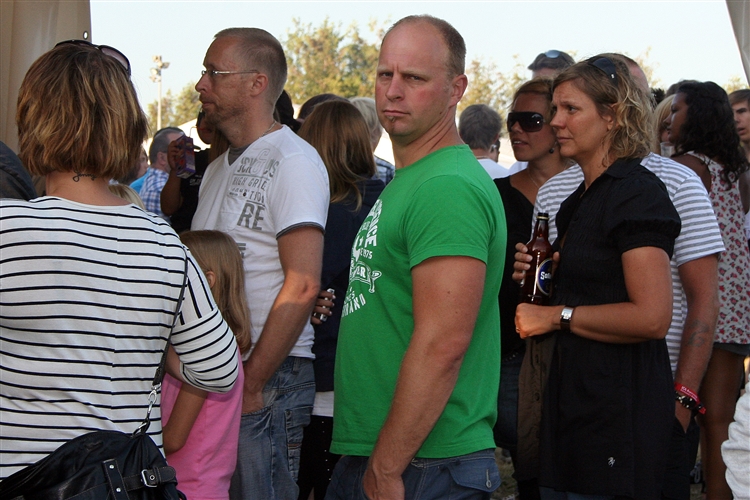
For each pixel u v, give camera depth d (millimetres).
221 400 2205
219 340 1559
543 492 2236
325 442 3020
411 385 1684
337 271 2955
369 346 1881
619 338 2025
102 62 1457
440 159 1832
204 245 2344
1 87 3797
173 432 2111
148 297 1427
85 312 1350
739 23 3557
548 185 2852
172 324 1493
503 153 9242
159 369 1480
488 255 1824
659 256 1982
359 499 1913
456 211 1708
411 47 1831
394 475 1716
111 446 1365
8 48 3807
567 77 2168
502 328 2967
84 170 1425
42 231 1337
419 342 1689
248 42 2668
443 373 1682
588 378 2066
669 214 2012
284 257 2467
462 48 1907
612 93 2092
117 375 1400
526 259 2352
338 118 3115
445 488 1805
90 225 1394
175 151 3885
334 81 31109
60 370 1334
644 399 2047
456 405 1831
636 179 2059
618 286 2068
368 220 1934
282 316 2406
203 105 2730
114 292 1386
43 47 3846
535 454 2219
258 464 2480
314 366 2949
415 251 1730
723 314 3295
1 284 1294
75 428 1350
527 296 2312
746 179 3916
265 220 2541
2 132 3814
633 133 2094
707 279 2438
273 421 2572
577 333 2084
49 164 1406
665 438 2051
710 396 3352
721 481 3309
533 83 3158
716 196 3324
